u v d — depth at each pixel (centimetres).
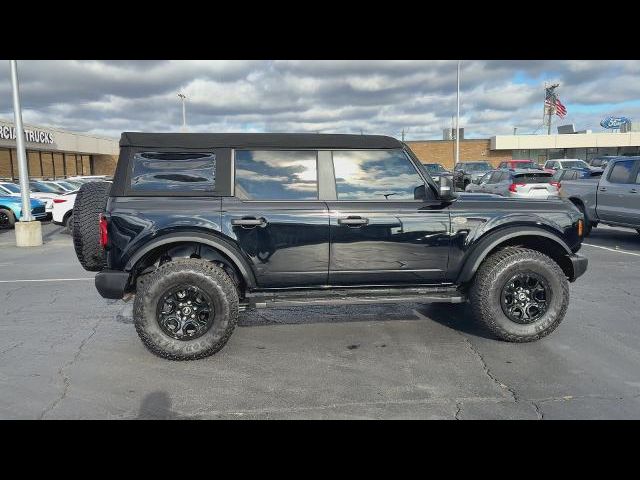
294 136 463
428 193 471
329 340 488
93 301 655
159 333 431
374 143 467
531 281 470
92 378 401
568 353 446
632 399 355
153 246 434
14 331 525
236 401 358
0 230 1576
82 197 482
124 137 447
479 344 473
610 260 894
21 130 1187
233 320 439
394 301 464
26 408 348
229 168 451
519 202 486
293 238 446
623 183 1026
